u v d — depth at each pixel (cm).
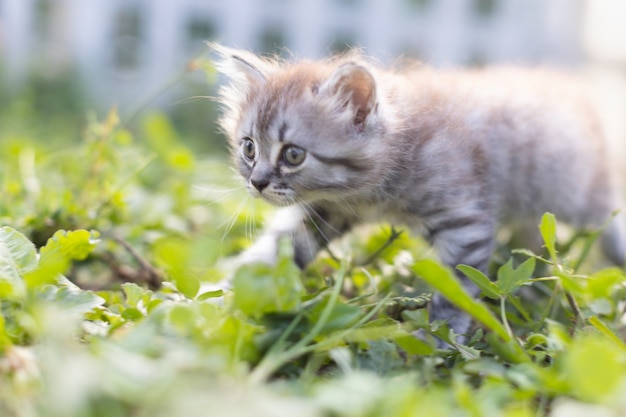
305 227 69
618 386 47
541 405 50
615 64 184
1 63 166
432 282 53
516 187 72
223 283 66
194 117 152
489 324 53
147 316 53
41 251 56
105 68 182
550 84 77
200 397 46
